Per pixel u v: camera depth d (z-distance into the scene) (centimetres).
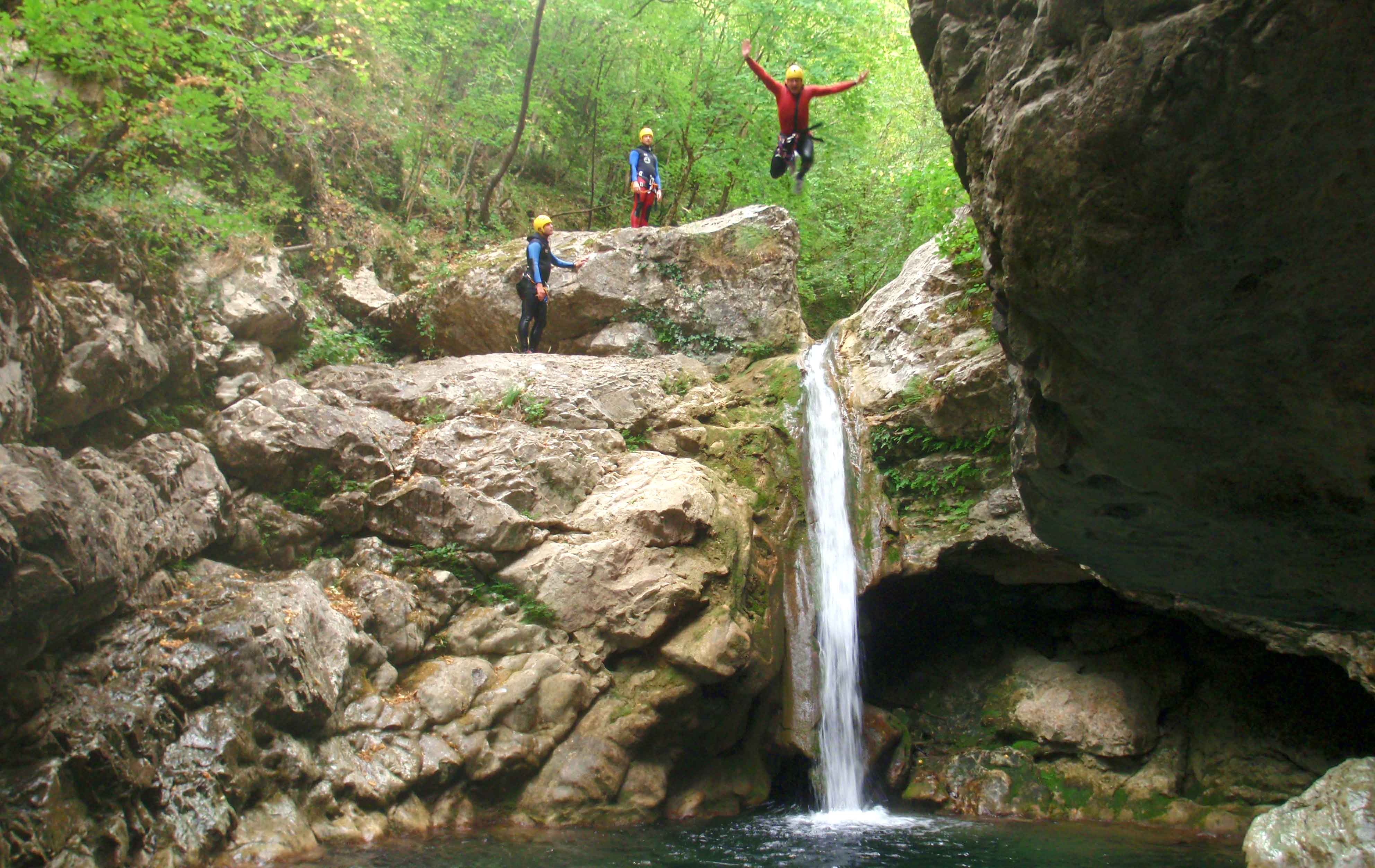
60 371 834
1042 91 377
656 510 1090
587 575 1046
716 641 1044
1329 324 378
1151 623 1255
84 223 930
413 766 891
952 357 1203
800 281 2117
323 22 1426
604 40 1970
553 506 1123
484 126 1830
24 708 689
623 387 1309
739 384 1438
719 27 2100
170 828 718
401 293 1669
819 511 1266
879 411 1249
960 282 1249
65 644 748
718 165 1966
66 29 824
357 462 1081
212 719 780
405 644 977
